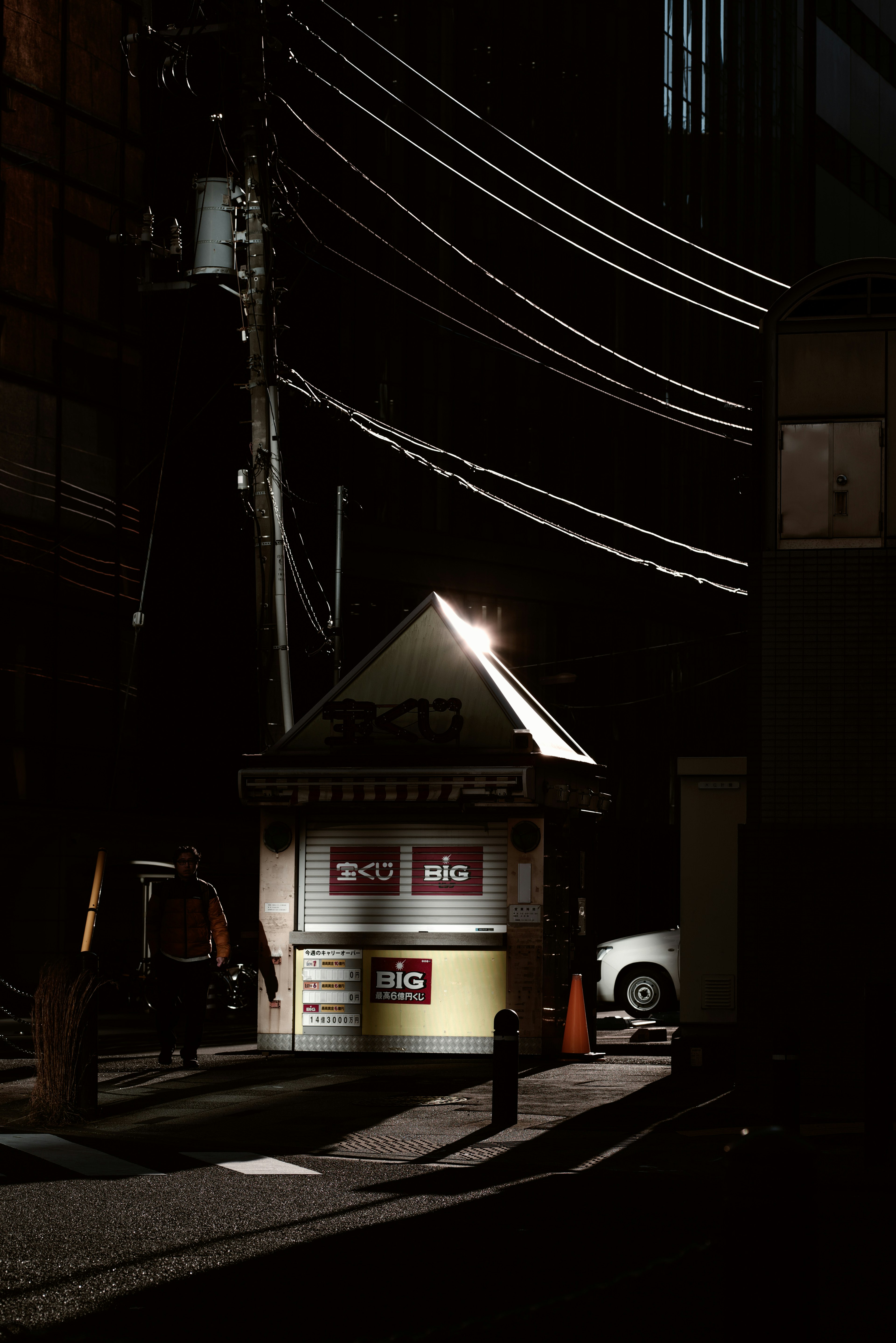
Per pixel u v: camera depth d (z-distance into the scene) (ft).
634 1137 34.60
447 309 139.85
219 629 115.24
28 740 94.53
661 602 159.94
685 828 48.49
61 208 99.45
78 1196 26.99
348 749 52.37
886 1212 26.61
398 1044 51.31
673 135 163.94
